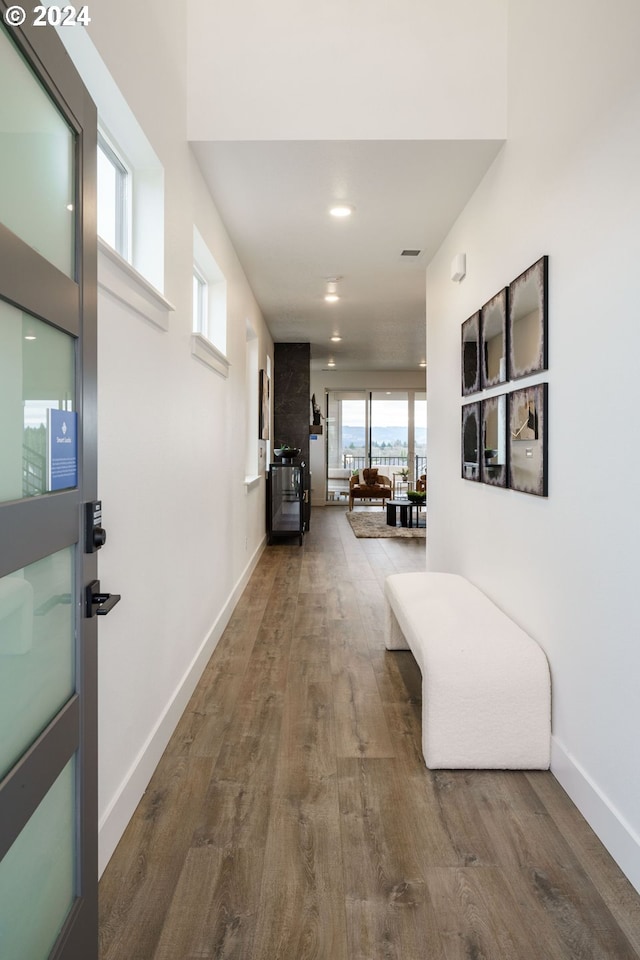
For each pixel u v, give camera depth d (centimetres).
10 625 100
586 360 194
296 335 794
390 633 356
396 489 1287
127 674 192
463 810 199
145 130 212
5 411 99
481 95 280
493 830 189
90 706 135
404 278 516
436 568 448
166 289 241
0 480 97
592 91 188
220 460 378
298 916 153
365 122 281
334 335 792
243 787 212
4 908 99
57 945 116
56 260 120
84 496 131
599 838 184
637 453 163
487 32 281
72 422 126
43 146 113
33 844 110
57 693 121
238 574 473
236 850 178
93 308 136
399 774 222
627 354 168
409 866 172
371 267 484
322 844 181
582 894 161
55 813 120
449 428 403
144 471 210
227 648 359
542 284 227
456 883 165
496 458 289
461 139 280
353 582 538
